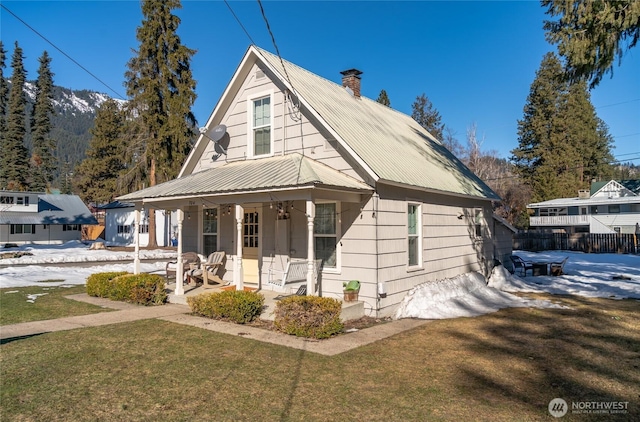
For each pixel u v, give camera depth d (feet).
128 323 28.50
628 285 46.42
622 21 29.91
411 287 36.42
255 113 40.68
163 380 17.85
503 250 60.13
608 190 142.10
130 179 108.27
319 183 27.43
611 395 16.57
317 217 35.35
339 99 43.32
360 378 18.31
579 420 14.43
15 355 21.24
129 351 21.97
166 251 108.88
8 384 17.33
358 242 32.65
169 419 14.29
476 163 139.85
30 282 50.90
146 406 15.30
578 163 150.20
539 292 45.75
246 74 41.11
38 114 195.83
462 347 23.44
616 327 28.27
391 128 47.16
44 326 27.68
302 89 37.58
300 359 20.81
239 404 15.52
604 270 61.57
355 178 32.78
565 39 32.14
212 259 39.88
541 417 14.62
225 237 42.39
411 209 38.17
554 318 31.45
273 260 37.88
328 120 34.12
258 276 38.70
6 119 182.19
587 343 24.26
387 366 19.97
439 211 42.68
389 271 33.22
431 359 21.15
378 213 32.14
